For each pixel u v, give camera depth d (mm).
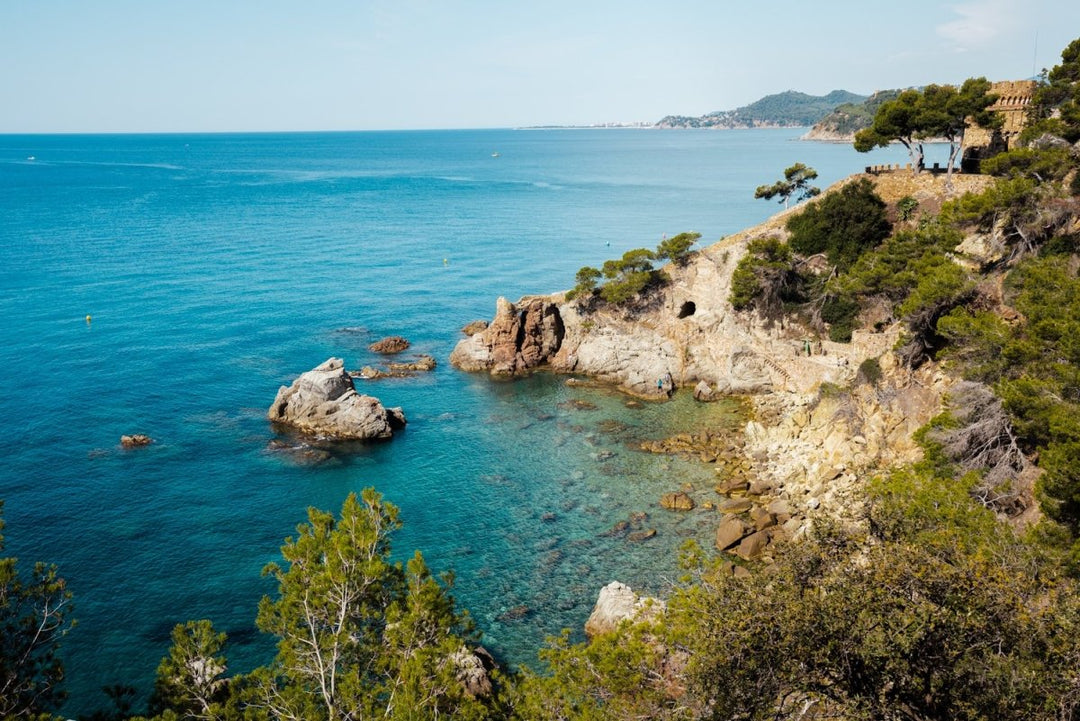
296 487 56719
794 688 18547
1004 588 19094
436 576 44750
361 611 23719
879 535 22922
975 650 18234
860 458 51375
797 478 54500
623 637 22484
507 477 58312
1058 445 32125
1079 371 34625
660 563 45812
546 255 151625
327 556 23938
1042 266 46531
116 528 49969
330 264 140750
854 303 71875
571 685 21359
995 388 38031
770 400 72062
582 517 51844
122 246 151375
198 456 61219
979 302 51500
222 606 42094
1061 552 26156
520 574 45031
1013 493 34844
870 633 17656
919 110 78750
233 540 49031
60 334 91125
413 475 58812
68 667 36906
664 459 61156
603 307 85875
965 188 75062
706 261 82562
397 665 22625
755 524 48969
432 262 144500
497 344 84562
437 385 80000
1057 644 18172
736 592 20172
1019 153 62875
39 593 23875
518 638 39125
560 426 68812
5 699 20781
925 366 52875
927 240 62469
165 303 108062
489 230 182625
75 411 68812
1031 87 81125
